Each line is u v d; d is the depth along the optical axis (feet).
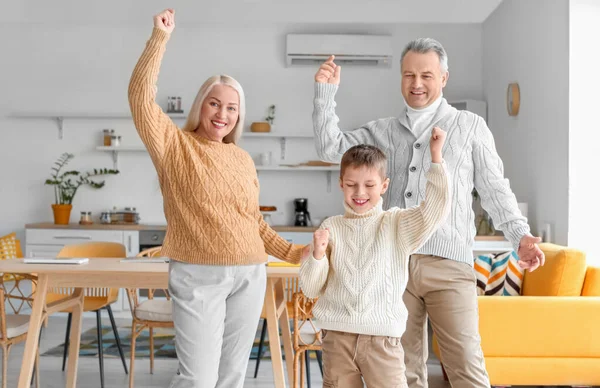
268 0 19.42
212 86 8.30
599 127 14.93
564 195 15.21
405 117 8.39
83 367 15.21
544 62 16.56
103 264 11.27
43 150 24.03
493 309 12.01
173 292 8.05
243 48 23.70
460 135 8.13
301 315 10.95
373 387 7.16
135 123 7.68
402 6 19.72
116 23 23.89
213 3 19.71
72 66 23.90
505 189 8.13
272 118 23.56
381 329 7.04
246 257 8.05
